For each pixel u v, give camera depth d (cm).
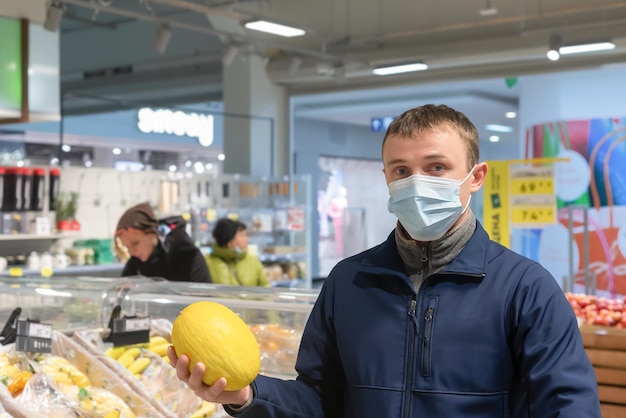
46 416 201
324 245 1495
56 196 829
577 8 769
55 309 293
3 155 1241
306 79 1015
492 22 809
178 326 144
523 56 851
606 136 1010
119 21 1273
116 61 1301
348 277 167
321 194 1486
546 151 1062
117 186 888
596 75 1012
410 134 157
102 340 251
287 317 268
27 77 592
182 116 1376
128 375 230
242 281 617
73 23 1306
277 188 966
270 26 693
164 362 250
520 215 689
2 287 307
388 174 162
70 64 1371
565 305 150
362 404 157
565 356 143
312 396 167
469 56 876
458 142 157
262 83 1048
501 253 158
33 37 598
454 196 154
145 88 1330
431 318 153
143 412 227
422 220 153
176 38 1215
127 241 480
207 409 244
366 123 1538
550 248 1052
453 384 149
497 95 1247
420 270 159
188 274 479
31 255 793
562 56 867
